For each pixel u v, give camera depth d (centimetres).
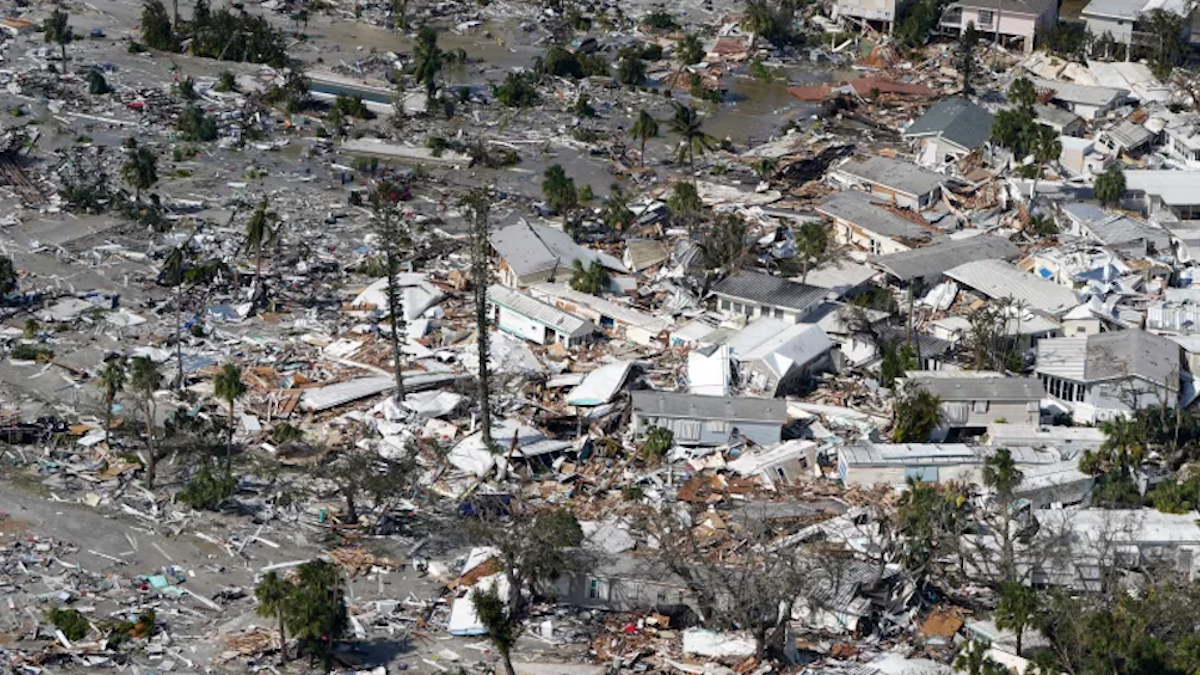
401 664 16738
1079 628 16250
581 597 17950
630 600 17862
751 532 18850
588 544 18400
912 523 18412
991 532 19075
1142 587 17588
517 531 18125
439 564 18638
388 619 17562
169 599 17775
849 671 16712
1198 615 16825
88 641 16888
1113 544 18312
